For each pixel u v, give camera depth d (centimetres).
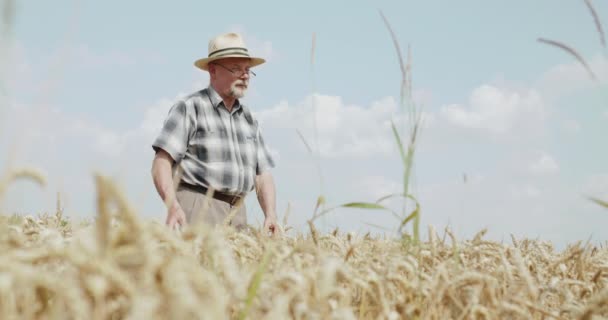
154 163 465
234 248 186
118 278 92
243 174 494
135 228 93
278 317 114
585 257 245
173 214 407
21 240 126
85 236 100
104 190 88
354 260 204
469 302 157
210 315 90
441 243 228
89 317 91
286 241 258
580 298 200
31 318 106
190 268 101
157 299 89
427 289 165
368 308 153
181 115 477
